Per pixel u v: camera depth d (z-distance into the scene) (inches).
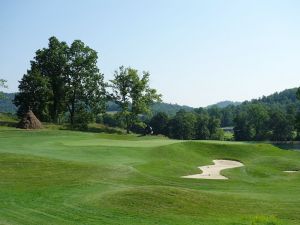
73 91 3161.9
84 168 976.9
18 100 3036.4
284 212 661.9
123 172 984.3
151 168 1151.0
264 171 1302.9
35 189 748.0
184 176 1184.8
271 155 1807.3
